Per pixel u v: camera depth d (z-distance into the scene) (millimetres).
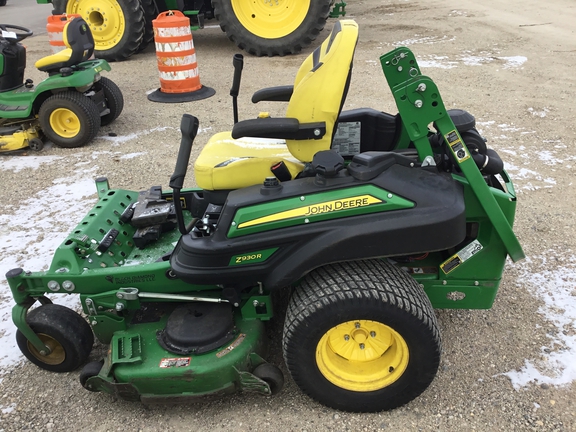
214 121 6004
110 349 2361
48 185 4684
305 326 2088
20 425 2365
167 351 2297
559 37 9414
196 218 2678
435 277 2445
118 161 5113
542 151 4918
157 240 2855
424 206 2059
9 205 4355
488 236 2332
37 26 12492
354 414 2312
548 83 6910
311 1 8375
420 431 2213
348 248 2053
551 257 3350
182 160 2162
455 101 6305
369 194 2072
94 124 5410
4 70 5375
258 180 2475
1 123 5582
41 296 2604
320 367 2205
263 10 8594
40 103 5504
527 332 2746
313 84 2148
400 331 2080
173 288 2465
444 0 14352
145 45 9523
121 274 2428
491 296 2459
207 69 8297
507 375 2479
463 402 2346
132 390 2238
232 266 2174
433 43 9289
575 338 2686
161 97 6914
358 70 7789
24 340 2572
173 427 2311
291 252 2123
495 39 9422
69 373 2656
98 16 8812
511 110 5977
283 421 2299
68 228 3969
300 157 2312
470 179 2156
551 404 2309
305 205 2096
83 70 5414
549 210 3891
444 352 2637
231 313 2414
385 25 11133
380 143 2848
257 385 2240
